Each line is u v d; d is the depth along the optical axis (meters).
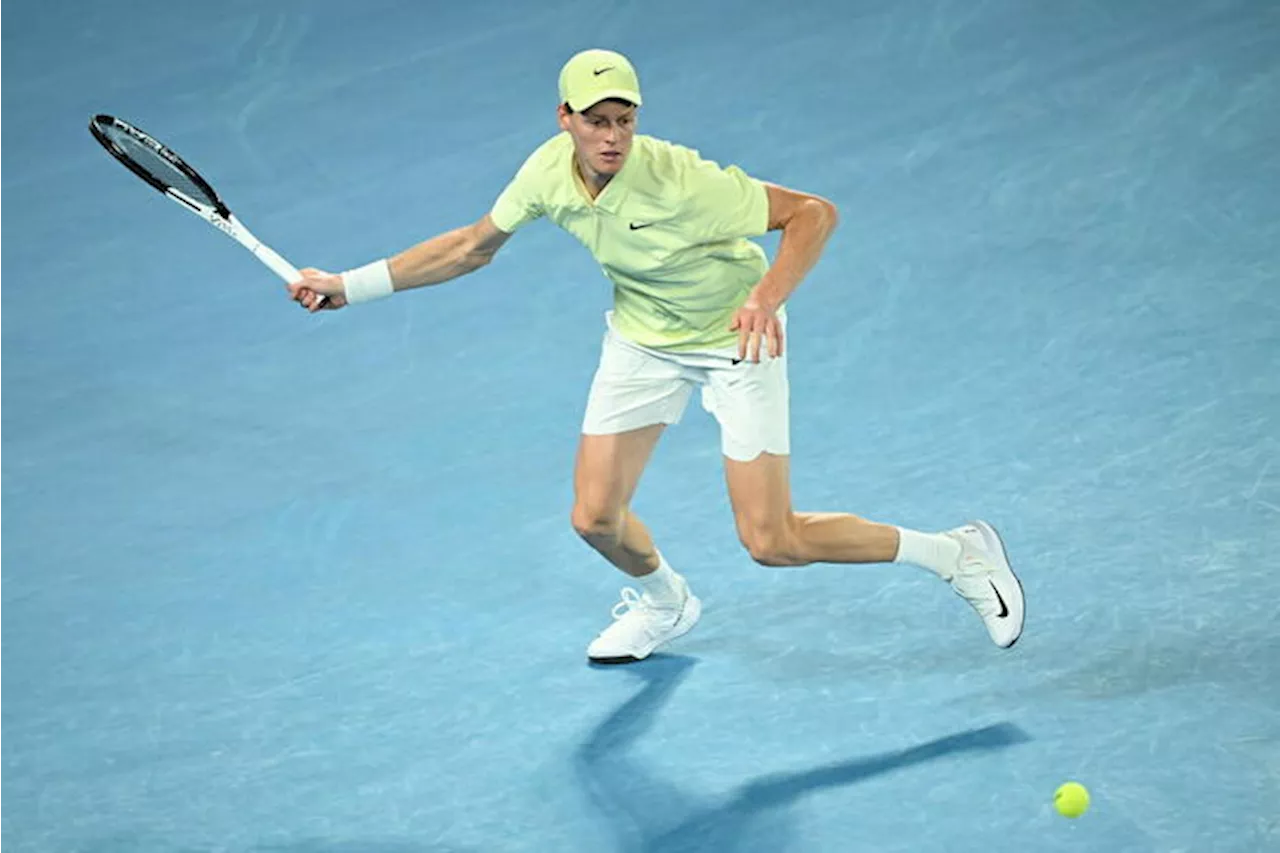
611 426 23.00
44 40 46.41
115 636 26.08
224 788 22.72
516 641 25.38
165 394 32.81
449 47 45.16
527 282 35.62
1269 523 26.06
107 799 22.66
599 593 26.39
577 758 22.83
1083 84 40.38
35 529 28.98
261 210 38.97
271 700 24.41
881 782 21.89
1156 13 42.91
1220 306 31.92
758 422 22.38
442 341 33.91
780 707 23.48
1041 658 23.91
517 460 29.98
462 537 27.98
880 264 34.81
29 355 34.38
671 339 22.48
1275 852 20.11
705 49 43.91
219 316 35.31
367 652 25.31
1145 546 25.89
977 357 31.47
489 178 39.47
